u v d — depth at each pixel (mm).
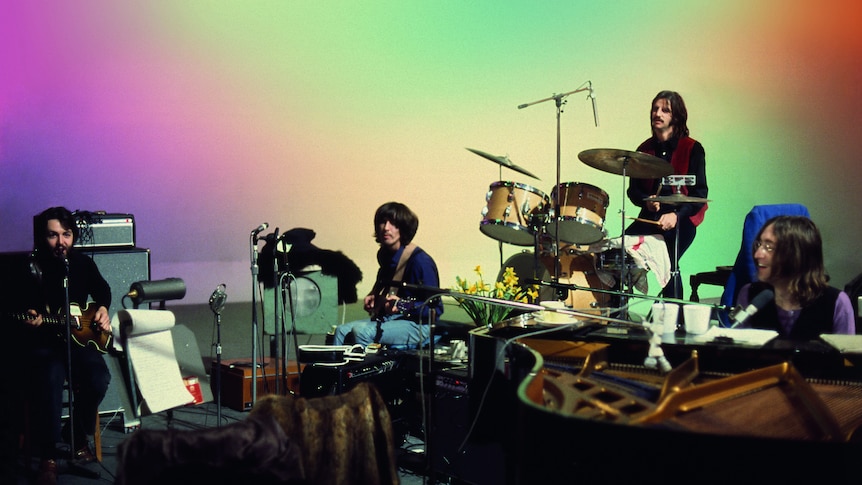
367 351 4539
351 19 8070
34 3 7438
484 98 8336
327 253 6973
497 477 3521
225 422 4633
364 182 8242
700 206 5715
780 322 3332
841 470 1879
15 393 3873
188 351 4902
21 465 3953
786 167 9188
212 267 8008
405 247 5133
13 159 7457
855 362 2779
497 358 3184
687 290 8773
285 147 8086
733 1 8820
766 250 3281
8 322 4125
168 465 1862
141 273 4969
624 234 5926
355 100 8164
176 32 7781
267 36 7953
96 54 7605
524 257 6168
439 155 8336
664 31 8625
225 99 7938
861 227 9367
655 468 1890
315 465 2186
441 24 8219
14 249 7484
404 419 4312
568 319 3500
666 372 2834
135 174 7781
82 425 4113
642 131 8609
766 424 2252
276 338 4812
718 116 8914
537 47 8328
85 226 4891
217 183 7980
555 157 8445
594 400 2264
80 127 7609
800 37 9078
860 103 9289
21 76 7449
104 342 4223
